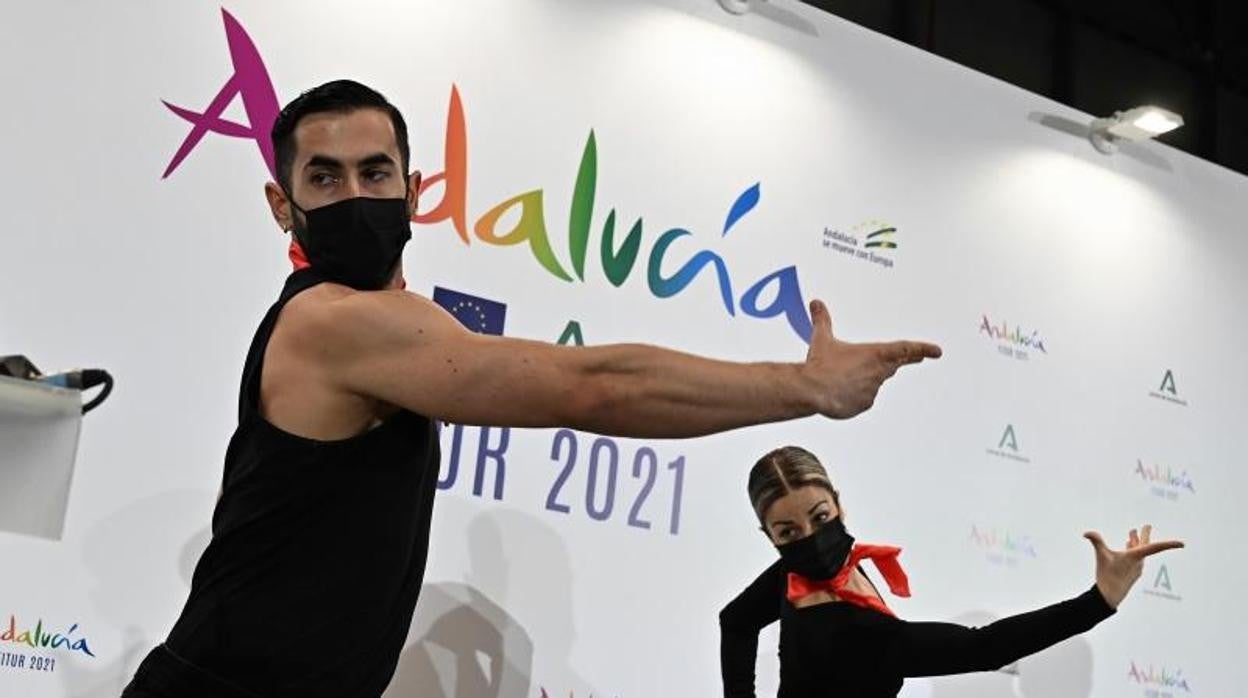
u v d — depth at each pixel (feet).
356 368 5.59
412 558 6.16
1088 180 12.66
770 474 10.59
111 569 8.56
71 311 8.64
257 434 5.83
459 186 9.90
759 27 11.32
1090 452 12.10
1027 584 11.52
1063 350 12.17
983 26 13.85
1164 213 13.04
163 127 9.05
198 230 9.07
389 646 6.01
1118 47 14.75
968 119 12.14
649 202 10.58
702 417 5.31
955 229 11.87
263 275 9.21
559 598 9.79
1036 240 12.26
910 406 11.35
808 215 11.23
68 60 8.85
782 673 10.32
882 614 10.55
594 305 10.25
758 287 10.91
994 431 11.67
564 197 10.27
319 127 6.24
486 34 10.17
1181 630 12.22
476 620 9.50
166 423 8.82
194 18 9.25
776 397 5.32
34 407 5.64
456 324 5.66
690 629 10.18
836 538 10.53
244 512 5.75
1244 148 15.29
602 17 10.65
